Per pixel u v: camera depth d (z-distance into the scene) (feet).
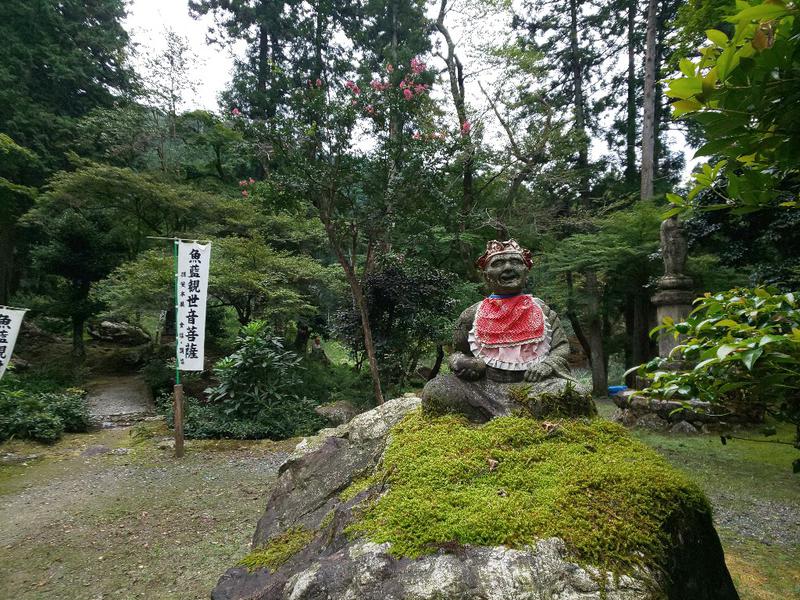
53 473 21.47
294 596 5.96
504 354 10.64
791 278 21.53
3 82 46.52
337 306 38.55
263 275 35.35
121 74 56.65
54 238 47.01
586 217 44.06
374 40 53.16
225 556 13.60
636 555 5.77
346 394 32.55
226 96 50.98
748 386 6.31
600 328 43.09
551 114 41.14
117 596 11.77
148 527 15.64
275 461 22.91
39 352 48.88
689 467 19.80
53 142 50.08
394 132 27.48
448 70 41.63
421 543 6.08
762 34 4.09
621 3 54.19
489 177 44.98
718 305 6.91
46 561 13.51
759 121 4.70
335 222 27.66
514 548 5.82
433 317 30.91
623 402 27.68
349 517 7.31
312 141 25.35
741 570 11.53
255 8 55.83
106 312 41.37
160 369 39.52
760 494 16.81
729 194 5.94
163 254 37.27
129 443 26.58
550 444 8.35
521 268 11.28
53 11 52.29
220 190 50.75
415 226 29.45
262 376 29.48
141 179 39.40
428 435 8.94
